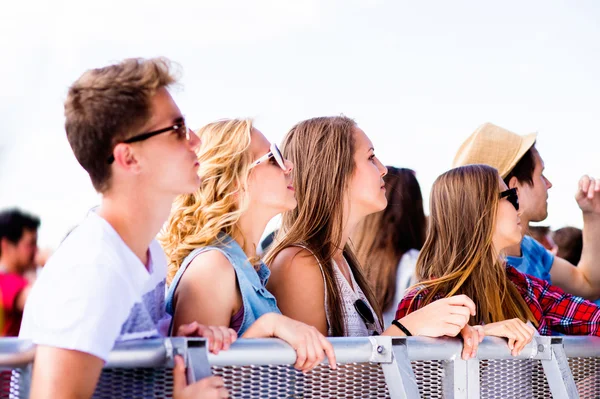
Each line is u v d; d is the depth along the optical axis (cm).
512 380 324
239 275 320
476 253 408
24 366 229
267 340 259
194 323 255
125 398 241
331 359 264
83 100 255
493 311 399
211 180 338
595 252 578
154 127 257
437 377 302
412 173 648
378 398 283
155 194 261
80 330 222
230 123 350
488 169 428
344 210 392
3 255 629
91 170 259
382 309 620
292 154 401
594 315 426
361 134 405
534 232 815
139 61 262
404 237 630
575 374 349
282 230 409
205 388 226
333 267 380
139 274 250
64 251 242
